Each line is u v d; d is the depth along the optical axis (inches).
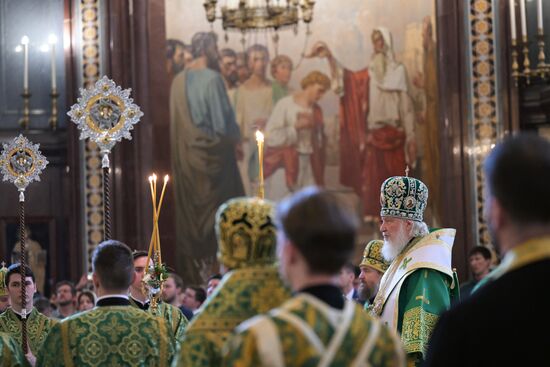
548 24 621.6
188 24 668.7
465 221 615.5
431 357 144.4
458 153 619.8
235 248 185.8
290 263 148.9
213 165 666.2
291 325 139.3
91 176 640.4
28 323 350.6
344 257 147.0
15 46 679.1
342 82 672.4
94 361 241.8
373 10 669.9
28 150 330.6
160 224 653.9
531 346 138.8
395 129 662.5
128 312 246.8
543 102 612.4
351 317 143.3
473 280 545.6
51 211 668.7
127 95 314.2
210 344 182.4
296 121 673.6
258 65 675.4
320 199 146.9
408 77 658.8
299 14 675.4
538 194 141.6
